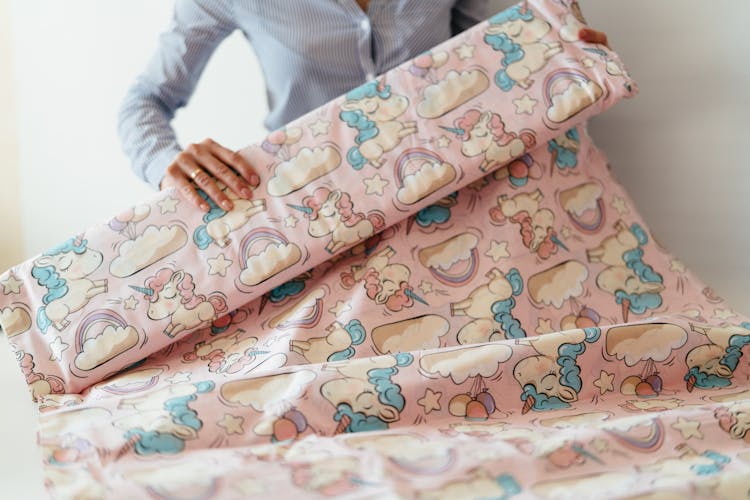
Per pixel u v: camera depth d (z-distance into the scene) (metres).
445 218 1.42
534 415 1.16
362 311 1.31
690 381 1.29
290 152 1.41
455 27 1.80
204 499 0.88
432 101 1.43
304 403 1.07
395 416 1.10
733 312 1.42
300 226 1.34
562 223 1.47
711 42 1.68
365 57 1.62
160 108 1.72
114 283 1.32
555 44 1.45
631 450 1.00
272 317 1.34
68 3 2.16
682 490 0.89
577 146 1.56
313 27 1.61
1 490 1.07
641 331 1.26
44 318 1.30
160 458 0.98
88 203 2.27
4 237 2.31
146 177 1.58
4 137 2.26
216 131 2.18
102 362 1.27
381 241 1.39
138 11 2.12
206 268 1.32
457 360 1.16
